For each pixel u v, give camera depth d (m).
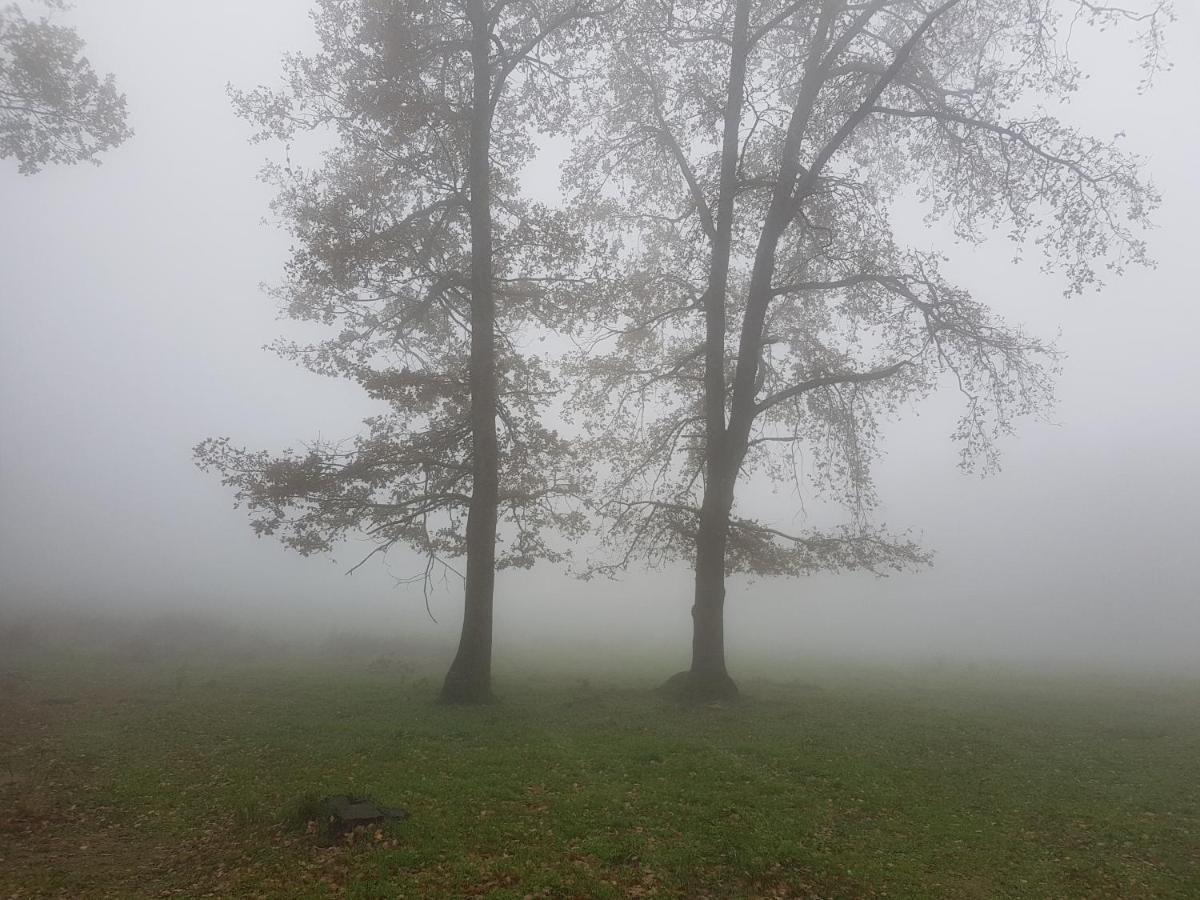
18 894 7.26
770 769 11.66
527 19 19.67
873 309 20.23
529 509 20.23
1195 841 9.03
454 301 19.50
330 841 8.51
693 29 19.72
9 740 12.72
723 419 19.36
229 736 13.22
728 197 19.08
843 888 7.77
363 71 18.08
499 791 10.18
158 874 7.87
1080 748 13.71
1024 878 8.04
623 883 7.68
